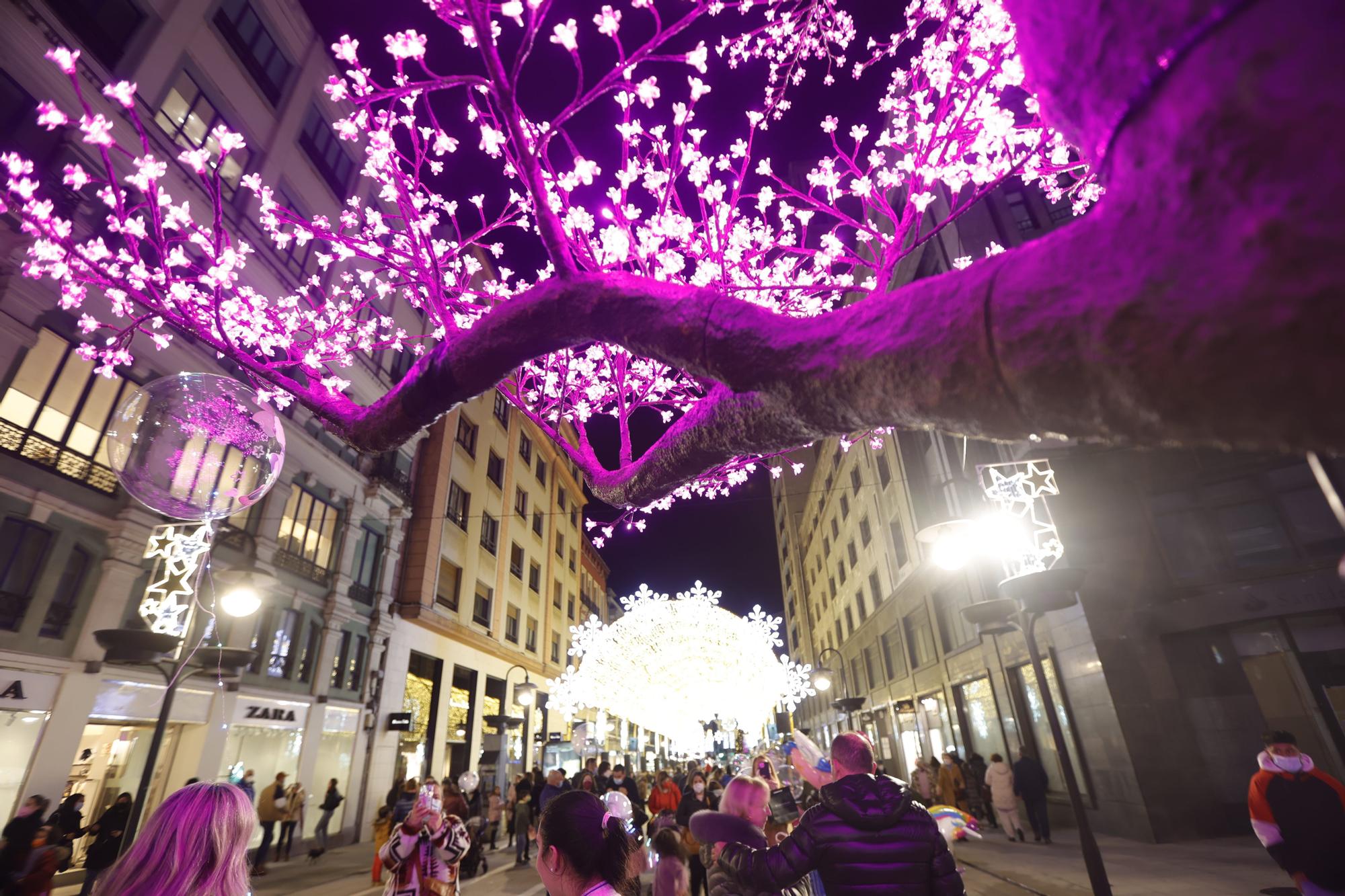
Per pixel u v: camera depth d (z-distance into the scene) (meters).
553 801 2.05
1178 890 6.66
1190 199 0.48
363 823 16.55
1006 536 9.72
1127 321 0.50
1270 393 0.41
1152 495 10.91
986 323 0.63
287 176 15.89
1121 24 0.54
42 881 7.16
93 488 10.66
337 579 16.42
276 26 16.08
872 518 23.17
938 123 4.22
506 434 28.61
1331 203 0.37
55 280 10.00
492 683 25.38
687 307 1.16
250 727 13.37
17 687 9.27
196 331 2.77
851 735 2.77
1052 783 12.24
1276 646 9.60
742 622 11.65
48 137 10.32
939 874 2.41
